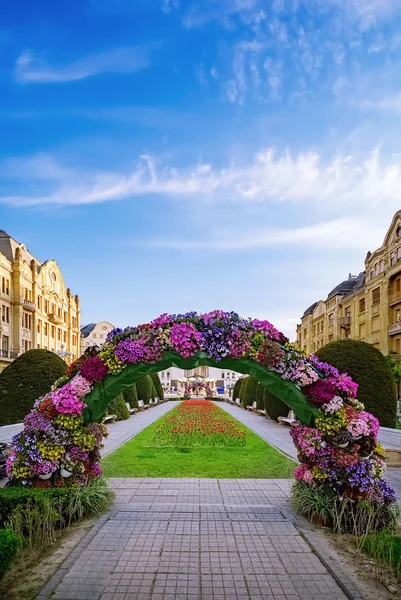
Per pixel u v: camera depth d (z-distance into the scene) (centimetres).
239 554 403
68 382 571
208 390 4431
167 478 767
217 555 400
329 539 443
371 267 3562
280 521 495
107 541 432
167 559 391
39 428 519
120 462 909
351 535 456
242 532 459
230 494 660
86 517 509
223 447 1116
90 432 550
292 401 540
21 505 442
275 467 864
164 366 551
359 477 484
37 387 1363
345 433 503
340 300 4244
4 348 4231
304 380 525
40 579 353
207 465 883
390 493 502
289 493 655
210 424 1483
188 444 1156
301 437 537
